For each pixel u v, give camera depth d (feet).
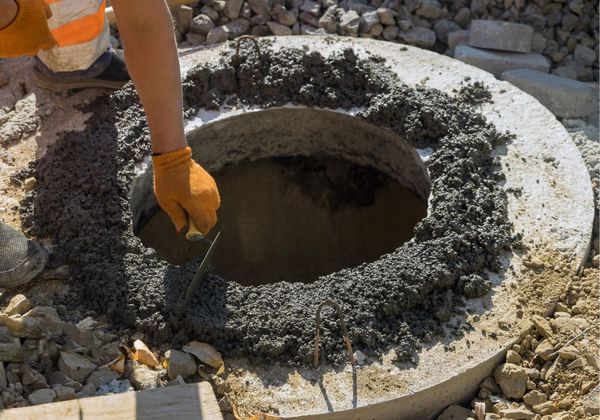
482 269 9.84
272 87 11.96
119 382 8.56
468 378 8.87
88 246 9.88
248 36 11.90
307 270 13.55
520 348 9.16
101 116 11.59
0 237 9.62
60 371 8.59
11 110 12.06
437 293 9.50
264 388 8.64
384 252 13.10
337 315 9.07
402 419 8.75
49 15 8.33
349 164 12.51
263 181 12.76
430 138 11.38
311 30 14.69
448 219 10.03
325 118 12.00
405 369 8.80
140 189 11.02
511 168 11.05
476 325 9.29
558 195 10.68
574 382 8.92
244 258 13.33
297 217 13.11
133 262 9.68
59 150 11.11
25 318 8.80
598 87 14.38
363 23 14.67
